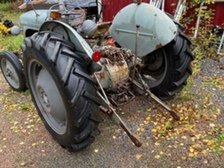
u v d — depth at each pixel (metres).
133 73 3.27
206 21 5.25
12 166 2.88
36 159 2.94
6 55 4.10
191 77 4.30
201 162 2.74
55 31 2.98
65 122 2.90
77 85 2.60
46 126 3.17
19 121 3.61
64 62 2.62
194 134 3.10
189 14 5.32
